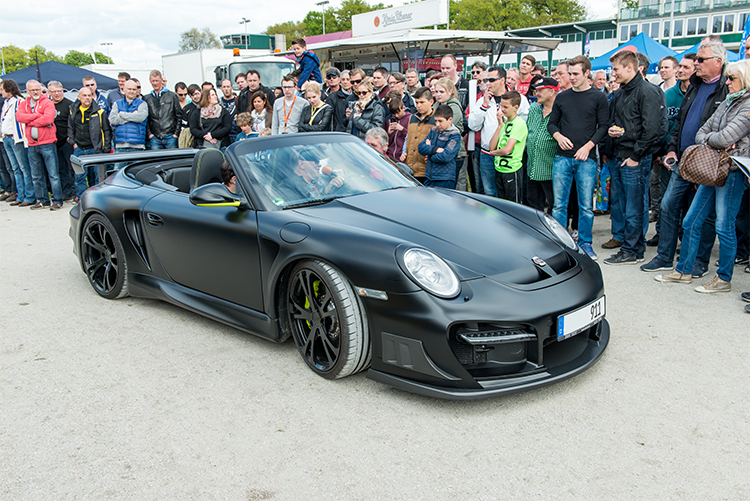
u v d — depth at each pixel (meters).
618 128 4.42
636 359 2.86
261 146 3.36
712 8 43.22
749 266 4.24
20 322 3.69
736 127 3.44
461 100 6.52
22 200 8.59
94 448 2.24
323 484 1.97
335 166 3.39
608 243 5.17
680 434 2.20
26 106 7.77
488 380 2.35
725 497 1.83
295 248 2.69
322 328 2.69
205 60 16.27
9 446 2.27
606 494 1.87
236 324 3.13
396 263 2.39
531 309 2.36
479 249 2.63
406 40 13.60
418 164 5.24
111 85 14.16
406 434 2.26
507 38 14.72
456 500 1.86
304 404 2.52
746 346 2.96
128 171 4.24
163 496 1.94
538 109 5.16
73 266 5.02
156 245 3.59
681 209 4.32
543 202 5.55
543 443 2.17
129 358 3.07
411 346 2.37
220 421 2.40
